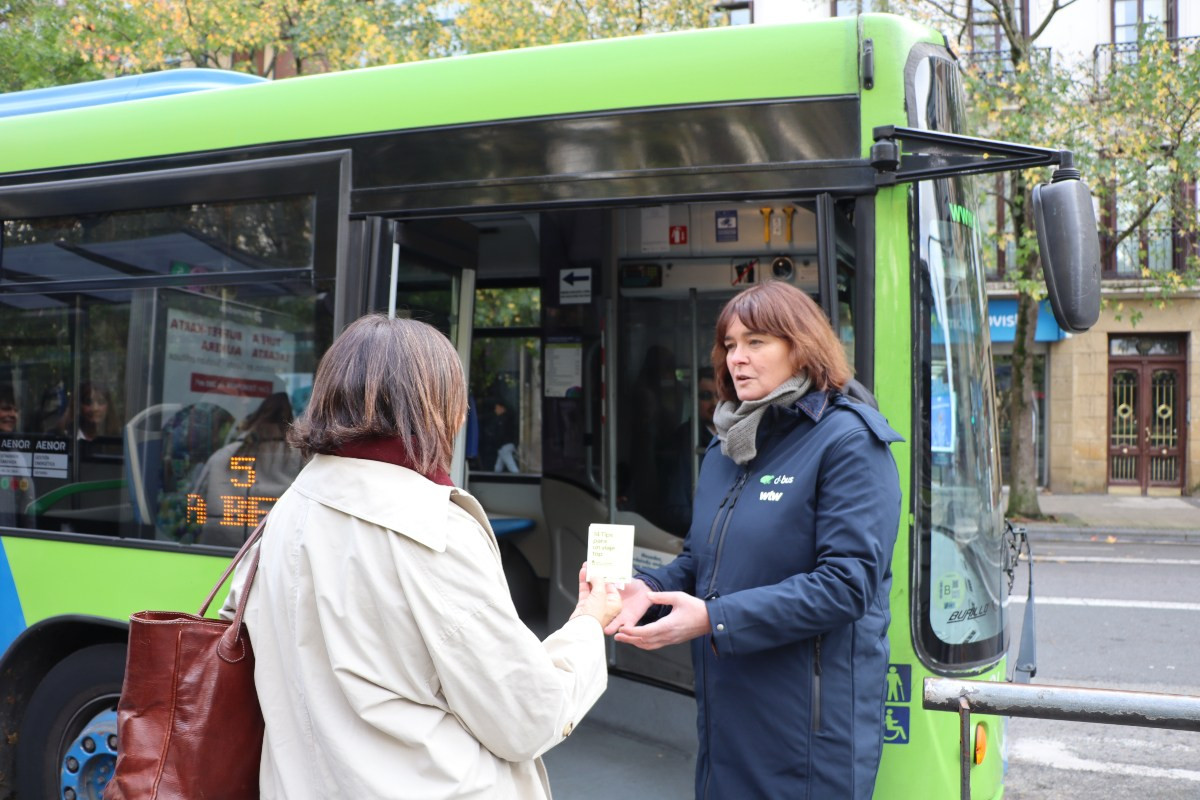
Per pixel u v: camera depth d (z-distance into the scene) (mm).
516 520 5285
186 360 3645
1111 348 18688
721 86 3029
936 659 2875
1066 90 13359
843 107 2904
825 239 2887
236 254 3590
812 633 2223
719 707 2410
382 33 12781
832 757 2283
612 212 4648
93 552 3729
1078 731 5496
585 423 4848
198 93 3727
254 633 1732
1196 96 12867
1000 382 18875
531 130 3229
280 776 1657
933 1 14742
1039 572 10531
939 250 2979
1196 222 13930
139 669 1772
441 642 1600
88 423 3793
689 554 2672
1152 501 17719
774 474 2400
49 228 3887
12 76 13102
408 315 3643
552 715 1668
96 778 3639
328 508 1689
